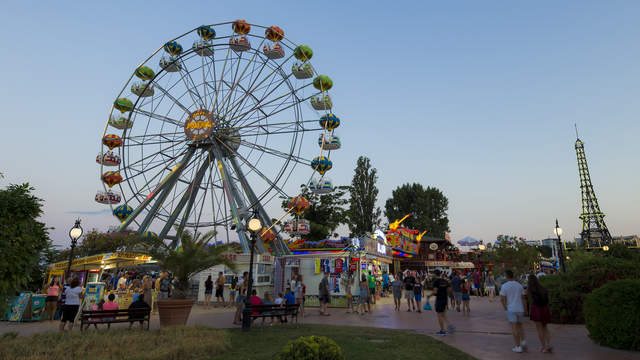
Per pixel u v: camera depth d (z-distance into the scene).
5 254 8.41
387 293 29.23
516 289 9.38
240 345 10.24
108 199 26.97
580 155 120.38
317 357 6.42
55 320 16.47
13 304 15.80
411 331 12.58
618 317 9.27
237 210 27.77
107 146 27.86
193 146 30.00
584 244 110.31
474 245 54.50
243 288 15.26
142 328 12.48
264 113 29.09
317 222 37.50
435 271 12.56
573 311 13.56
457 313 17.91
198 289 24.17
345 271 22.75
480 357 8.57
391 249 34.25
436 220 70.81
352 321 15.48
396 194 72.94
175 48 29.89
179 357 8.58
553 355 8.70
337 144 26.55
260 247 26.56
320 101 27.34
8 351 8.38
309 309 21.20
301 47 28.23
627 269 13.43
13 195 8.92
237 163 29.75
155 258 14.33
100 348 8.89
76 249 40.72
